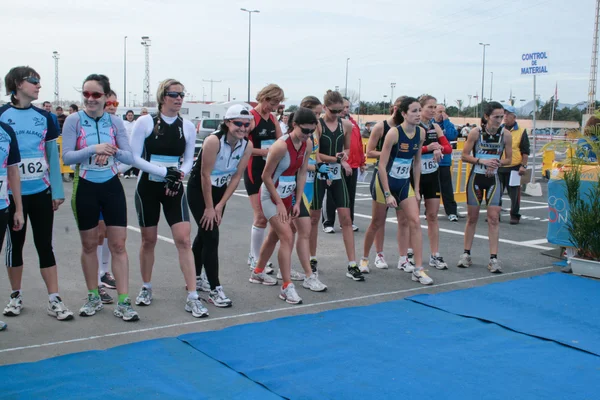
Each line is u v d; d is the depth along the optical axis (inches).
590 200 246.8
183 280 225.9
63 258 256.1
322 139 225.8
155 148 183.2
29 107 170.9
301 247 216.7
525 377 141.3
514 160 366.0
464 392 132.2
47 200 175.0
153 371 139.1
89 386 130.0
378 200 235.8
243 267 249.6
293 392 129.6
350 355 152.5
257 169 235.0
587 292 216.7
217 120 969.5
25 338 161.3
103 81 173.9
